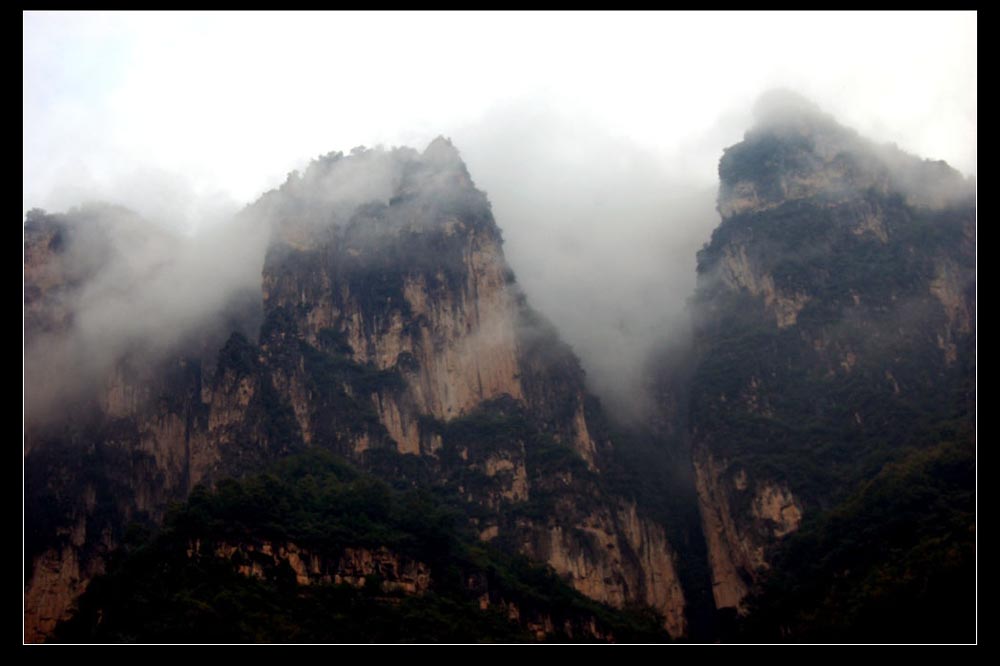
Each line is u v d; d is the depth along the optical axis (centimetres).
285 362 19850
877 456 18662
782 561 17588
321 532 14350
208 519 13825
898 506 16162
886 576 15000
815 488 18762
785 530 18462
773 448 19700
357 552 14438
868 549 16075
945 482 16188
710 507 19850
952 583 13800
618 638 15700
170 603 12744
